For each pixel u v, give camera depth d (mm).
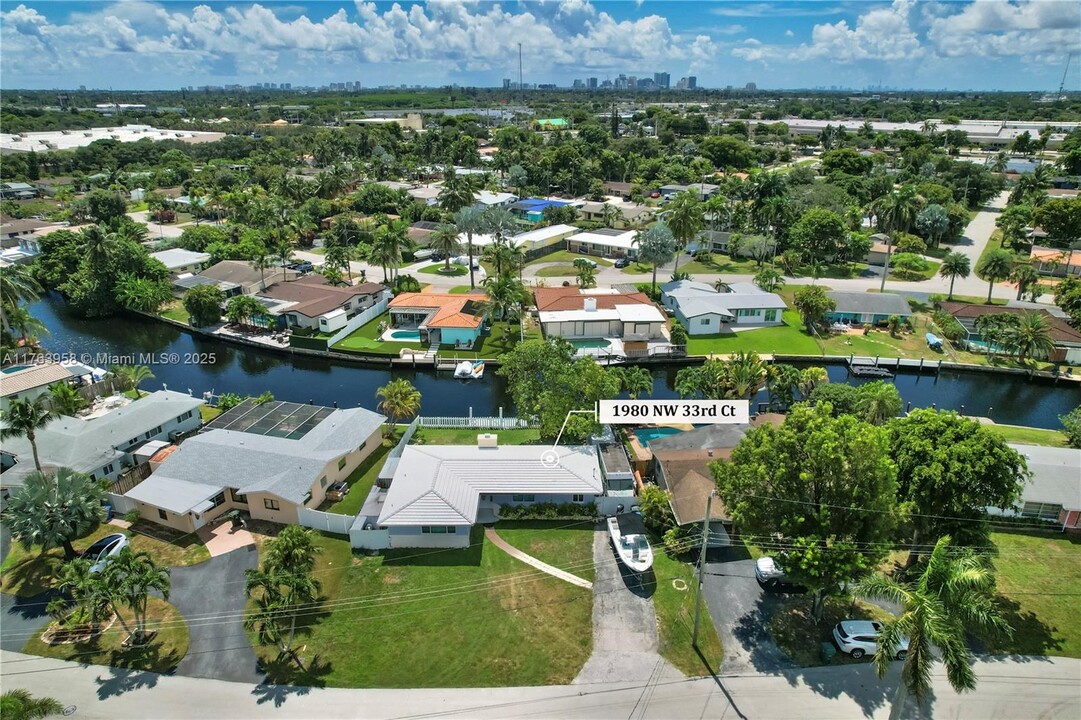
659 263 106188
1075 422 58406
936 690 34000
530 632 38031
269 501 47844
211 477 48969
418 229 139375
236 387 77438
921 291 108688
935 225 130375
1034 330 78562
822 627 38250
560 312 90375
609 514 48531
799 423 36625
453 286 111312
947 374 81250
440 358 82375
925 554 40781
